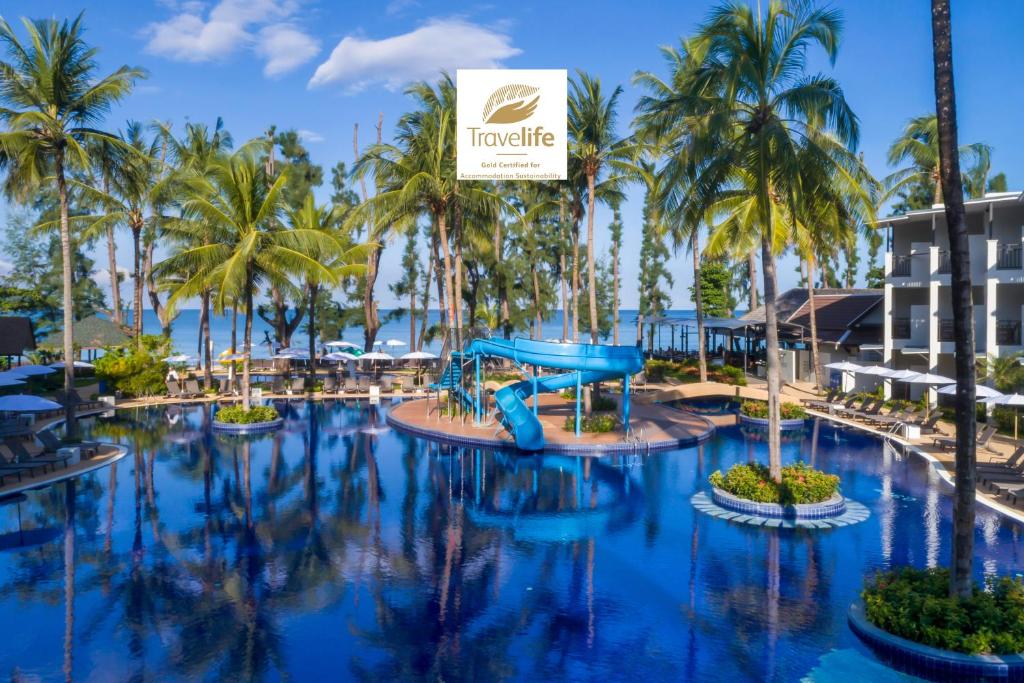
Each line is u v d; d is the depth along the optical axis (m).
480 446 23.12
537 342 22.86
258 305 47.47
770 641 9.39
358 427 27.23
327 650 9.20
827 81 14.55
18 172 21.95
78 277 53.94
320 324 54.75
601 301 77.06
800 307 42.41
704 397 35.47
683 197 16.02
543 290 55.34
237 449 22.69
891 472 19.09
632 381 39.28
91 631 9.75
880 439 24.16
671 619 10.07
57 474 18.83
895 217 29.98
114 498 16.67
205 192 26.64
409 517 15.12
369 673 8.59
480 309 50.28
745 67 13.96
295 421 28.77
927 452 21.61
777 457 15.60
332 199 46.91
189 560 12.53
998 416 24.48
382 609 10.45
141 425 27.48
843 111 13.83
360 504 16.11
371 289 45.41
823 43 14.36
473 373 29.92
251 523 14.70
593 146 25.48
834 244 16.81
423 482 18.20
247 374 27.31
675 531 14.09
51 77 21.44
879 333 35.91
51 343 39.91
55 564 12.34
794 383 39.56
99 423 27.97
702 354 37.53
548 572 11.91
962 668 8.41
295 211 38.47
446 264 29.48
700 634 9.59
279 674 8.58
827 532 13.92
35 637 9.58
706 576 11.66
